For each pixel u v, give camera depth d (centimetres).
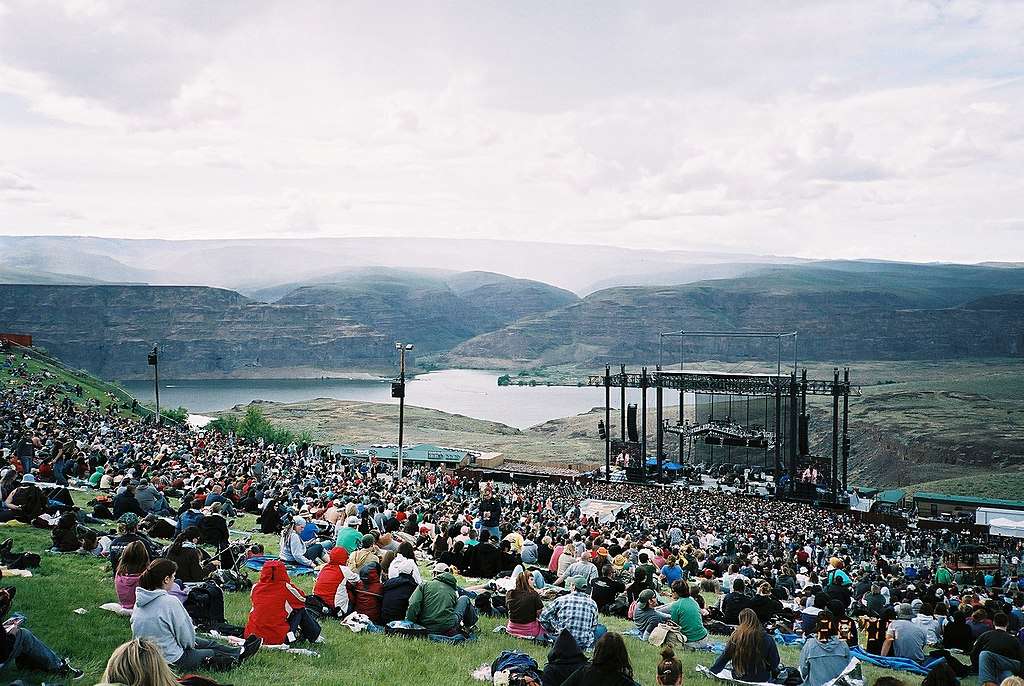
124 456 4559
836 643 1731
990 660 1728
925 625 2466
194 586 1775
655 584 2695
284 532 2688
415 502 5075
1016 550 7256
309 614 1755
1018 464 19825
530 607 1972
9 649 1384
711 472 11056
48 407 7144
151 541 2448
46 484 3284
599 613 2480
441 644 1833
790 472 9856
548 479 10031
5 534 2584
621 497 8719
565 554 2747
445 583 1927
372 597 1958
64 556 2397
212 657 1498
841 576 3234
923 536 7506
